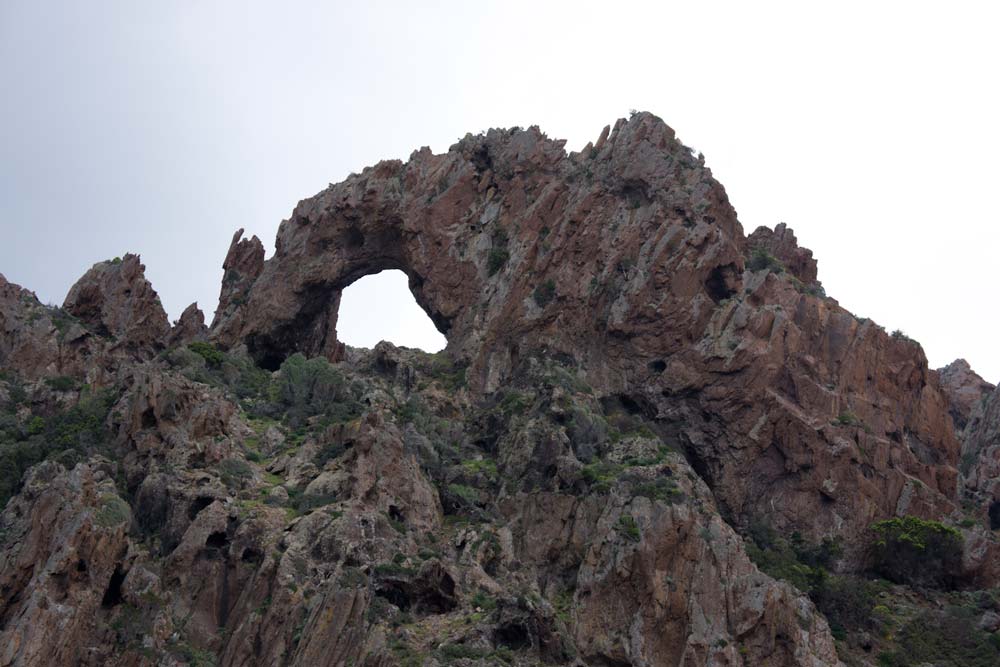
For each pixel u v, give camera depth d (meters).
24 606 78.19
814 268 126.19
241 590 83.81
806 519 102.75
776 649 83.81
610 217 115.81
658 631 84.06
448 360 113.88
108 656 78.50
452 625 80.25
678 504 88.94
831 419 106.25
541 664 78.31
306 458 95.00
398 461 91.88
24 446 95.19
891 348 113.00
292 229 126.94
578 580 87.12
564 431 98.62
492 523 91.44
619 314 109.94
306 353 127.44
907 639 93.38
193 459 91.44
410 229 119.50
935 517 105.44
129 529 85.75
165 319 124.00
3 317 112.62
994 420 135.88
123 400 98.94
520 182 120.44
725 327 109.06
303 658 77.31
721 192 116.25
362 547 84.88
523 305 112.62
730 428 105.69
